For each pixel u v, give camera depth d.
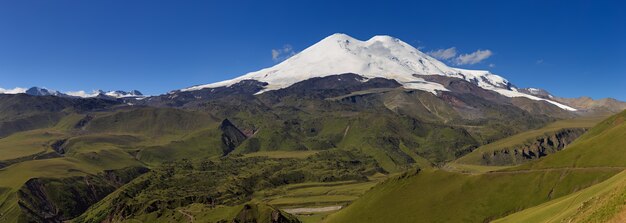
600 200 123.12
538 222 166.00
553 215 162.25
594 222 108.75
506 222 192.50
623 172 161.75
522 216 189.38
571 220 128.75
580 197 161.75
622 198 105.31
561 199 190.50
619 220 100.25
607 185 153.75
